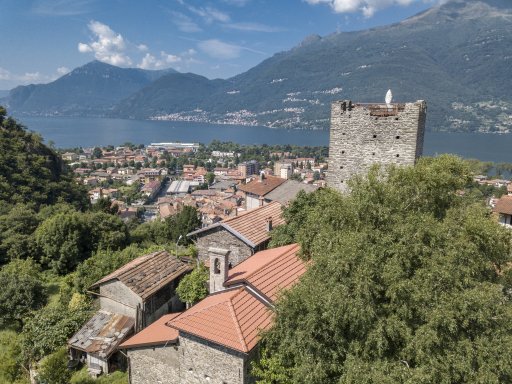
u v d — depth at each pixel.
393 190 19.38
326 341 17.06
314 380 16.30
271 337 18.72
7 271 43.75
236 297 21.56
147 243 63.44
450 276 16.22
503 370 15.66
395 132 29.39
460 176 22.06
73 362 29.16
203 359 20.48
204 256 37.06
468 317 15.98
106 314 31.58
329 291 16.77
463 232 18.09
